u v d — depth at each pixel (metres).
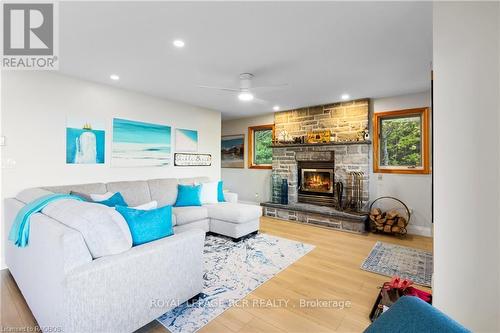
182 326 1.79
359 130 4.45
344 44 2.39
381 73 3.16
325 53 2.58
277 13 1.89
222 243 3.56
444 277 1.49
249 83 3.19
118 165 3.76
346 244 3.56
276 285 2.38
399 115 4.19
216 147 5.43
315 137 4.91
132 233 1.80
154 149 4.25
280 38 2.28
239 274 2.60
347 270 2.72
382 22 2.01
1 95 2.73
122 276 1.54
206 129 5.20
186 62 2.82
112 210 1.76
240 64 2.87
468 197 1.42
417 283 2.44
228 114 5.96
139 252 1.64
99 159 3.54
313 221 4.62
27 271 1.91
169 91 3.96
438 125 1.50
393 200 4.26
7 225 2.55
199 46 2.44
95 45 2.41
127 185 3.58
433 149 1.52
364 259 3.02
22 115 2.87
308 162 5.21
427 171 3.94
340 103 4.67
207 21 2.00
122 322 1.54
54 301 1.44
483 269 1.39
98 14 1.90
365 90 3.88
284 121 5.48
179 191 4.09
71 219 1.53
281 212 5.09
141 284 1.64
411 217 4.10
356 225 4.11
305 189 5.29
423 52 2.55
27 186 2.91
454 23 1.44
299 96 4.25
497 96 1.34
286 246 3.45
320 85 3.63
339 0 1.73
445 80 1.47
